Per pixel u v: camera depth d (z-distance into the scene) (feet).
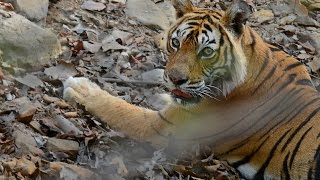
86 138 31.12
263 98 32.96
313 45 52.06
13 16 37.70
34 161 28.25
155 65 42.70
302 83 33.88
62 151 29.96
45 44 38.06
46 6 42.75
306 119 32.35
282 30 52.95
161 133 34.14
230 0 55.67
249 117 33.06
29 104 32.24
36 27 38.04
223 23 32.12
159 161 32.19
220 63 31.89
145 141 34.19
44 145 30.19
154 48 45.14
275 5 56.39
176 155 33.42
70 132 31.78
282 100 32.96
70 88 35.70
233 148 33.68
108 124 35.01
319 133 31.73
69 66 38.01
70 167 28.17
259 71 32.83
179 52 31.89
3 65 35.73
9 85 34.37
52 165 28.07
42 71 37.42
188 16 32.76
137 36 45.88
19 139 29.35
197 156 33.37
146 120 34.65
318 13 57.26
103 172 29.14
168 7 49.83
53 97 34.96
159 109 37.88
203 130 33.81
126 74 40.83
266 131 32.89
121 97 37.86
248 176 33.27
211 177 32.19
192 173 31.50
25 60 36.78
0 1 40.70
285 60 34.30
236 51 31.91
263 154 32.83
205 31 31.73
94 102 35.40
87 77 38.50
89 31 43.55
